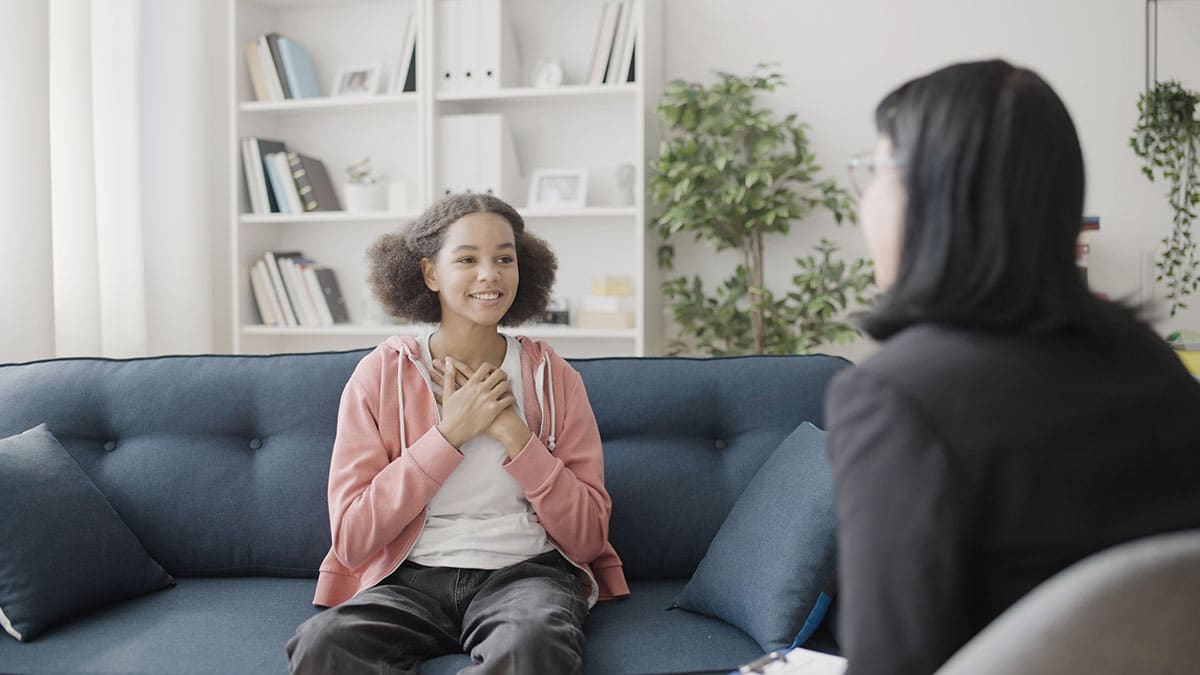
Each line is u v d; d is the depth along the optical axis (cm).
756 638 171
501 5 362
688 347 374
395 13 390
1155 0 338
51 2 300
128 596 195
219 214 397
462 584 181
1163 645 66
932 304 86
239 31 377
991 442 78
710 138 355
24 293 276
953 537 77
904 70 357
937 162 87
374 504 181
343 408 197
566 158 382
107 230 330
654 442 218
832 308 337
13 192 274
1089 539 79
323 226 400
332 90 394
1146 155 339
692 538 208
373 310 385
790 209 344
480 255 197
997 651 68
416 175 393
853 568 81
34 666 166
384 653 165
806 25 363
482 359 203
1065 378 82
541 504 185
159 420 217
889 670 78
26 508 183
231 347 403
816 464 181
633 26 352
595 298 362
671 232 349
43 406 215
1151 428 82
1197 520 81
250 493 211
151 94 359
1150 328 93
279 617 186
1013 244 85
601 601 198
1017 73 90
